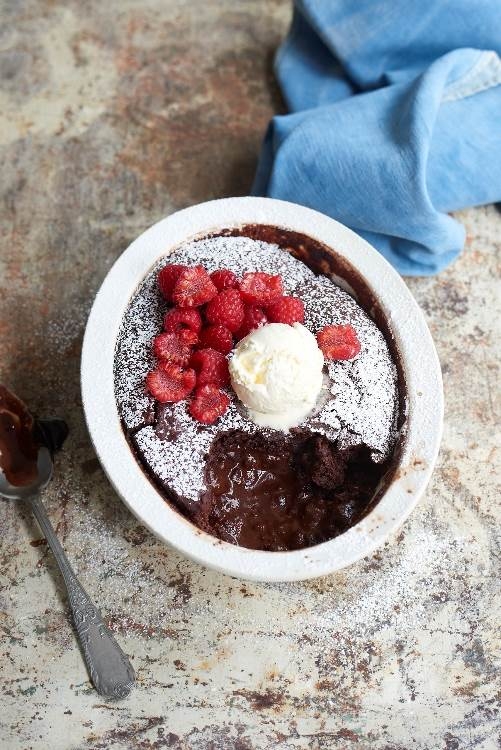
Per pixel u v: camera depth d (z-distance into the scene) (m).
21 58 0.92
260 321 0.73
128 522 0.76
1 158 0.88
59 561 0.74
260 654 0.73
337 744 0.72
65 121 0.89
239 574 0.68
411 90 0.81
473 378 0.81
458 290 0.84
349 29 0.85
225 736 0.72
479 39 0.84
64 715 0.72
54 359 0.81
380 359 0.74
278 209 0.76
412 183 0.78
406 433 0.71
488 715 0.73
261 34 0.93
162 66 0.92
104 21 0.93
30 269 0.84
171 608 0.74
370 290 0.75
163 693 0.73
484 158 0.82
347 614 0.74
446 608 0.75
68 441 0.78
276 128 0.83
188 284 0.72
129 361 0.73
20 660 0.73
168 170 0.88
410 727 0.72
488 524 0.77
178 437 0.71
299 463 0.75
